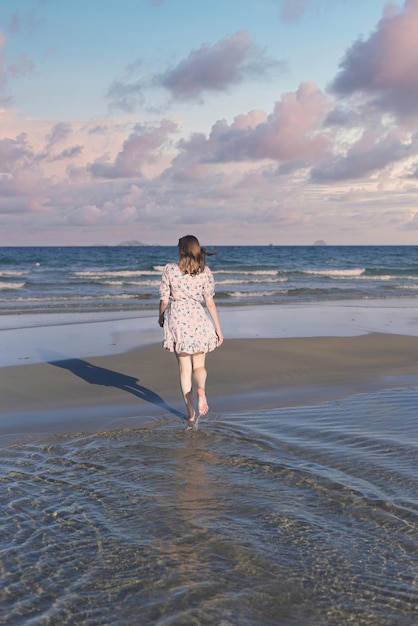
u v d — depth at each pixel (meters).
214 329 5.57
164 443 4.89
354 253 105.19
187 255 5.39
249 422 5.58
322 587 2.64
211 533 3.18
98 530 3.22
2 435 5.17
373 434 5.08
